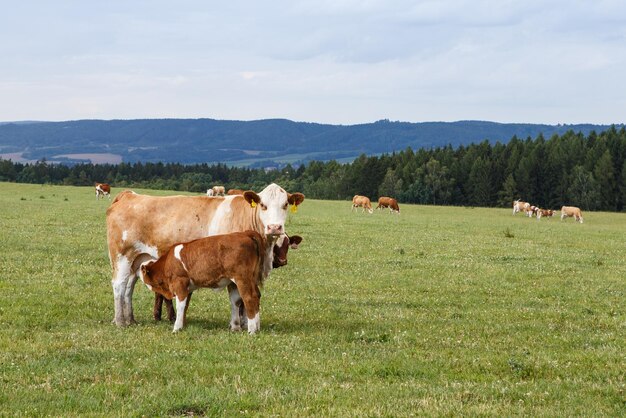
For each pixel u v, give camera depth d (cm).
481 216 6794
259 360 1000
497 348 1139
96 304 1480
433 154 13975
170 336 1154
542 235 3834
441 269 2195
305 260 2325
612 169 11488
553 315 1488
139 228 1291
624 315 1507
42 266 1975
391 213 6488
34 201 5578
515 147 12925
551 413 790
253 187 15850
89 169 16762
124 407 774
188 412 777
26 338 1134
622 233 4259
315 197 13888
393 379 929
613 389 894
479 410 791
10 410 758
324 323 1327
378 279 1964
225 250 1170
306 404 803
